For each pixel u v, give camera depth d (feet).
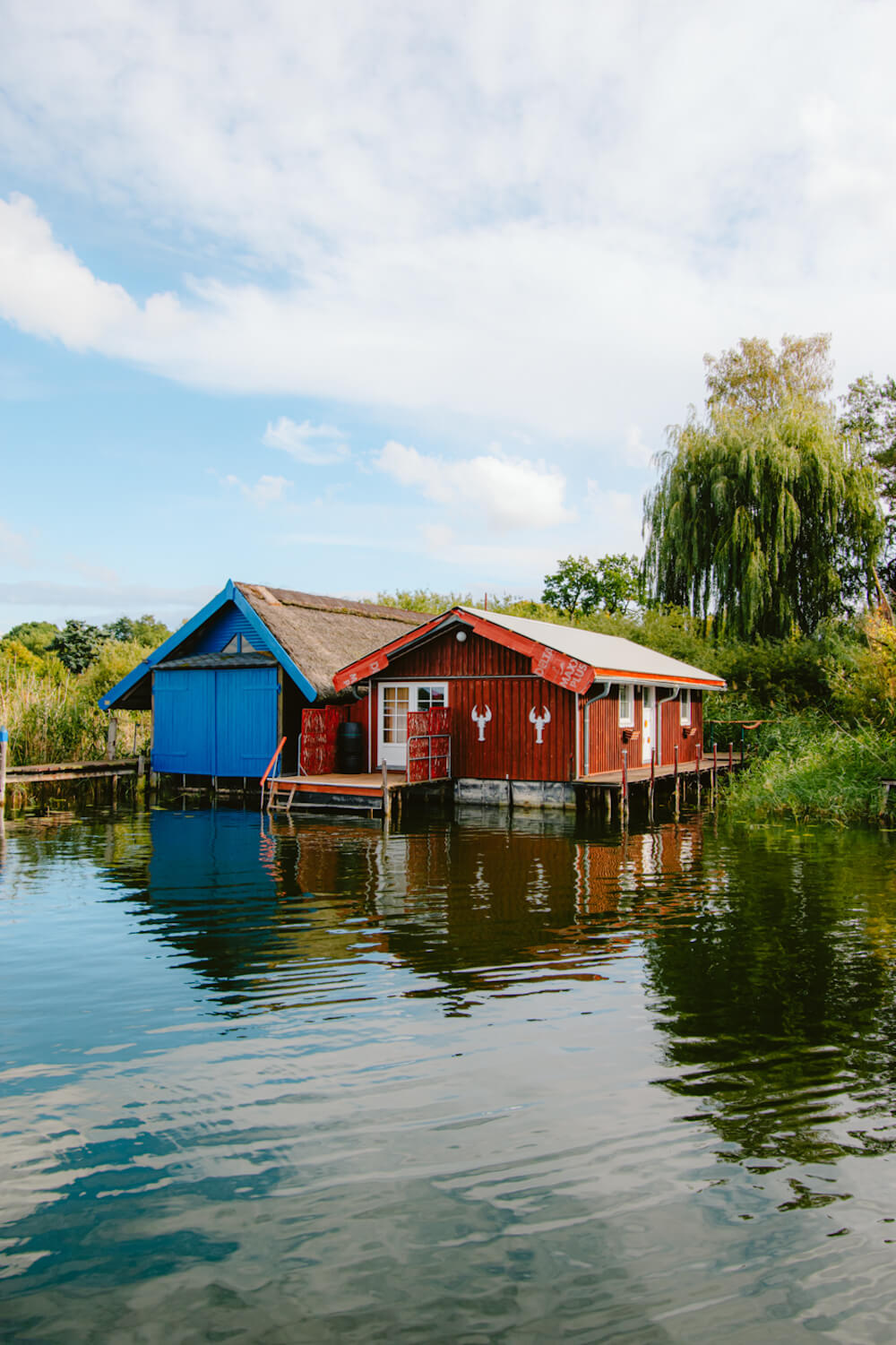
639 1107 16.79
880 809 55.67
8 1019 21.34
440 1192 14.06
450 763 64.03
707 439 99.66
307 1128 15.97
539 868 39.81
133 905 32.91
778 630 98.43
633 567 146.20
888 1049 19.52
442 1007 22.04
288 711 69.46
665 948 27.14
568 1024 20.93
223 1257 12.53
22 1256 12.56
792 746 77.41
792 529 92.94
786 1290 11.92
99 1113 16.58
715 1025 20.90
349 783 58.65
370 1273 12.19
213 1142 15.48
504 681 62.59
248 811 62.03
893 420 122.62
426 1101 16.97
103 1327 11.22
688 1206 13.74
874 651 73.05
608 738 65.05
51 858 42.88
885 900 33.47
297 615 74.84
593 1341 10.94
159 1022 21.08
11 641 156.25
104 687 102.01
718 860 41.73
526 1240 12.89
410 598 146.72
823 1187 14.23
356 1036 20.20
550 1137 15.65
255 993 23.13
